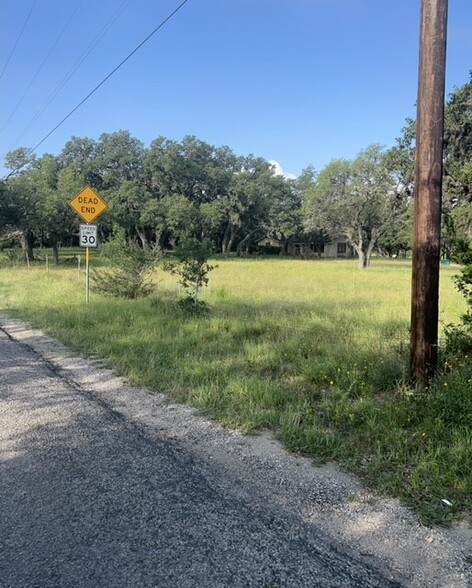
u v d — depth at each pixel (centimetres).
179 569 260
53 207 4062
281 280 2212
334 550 279
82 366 705
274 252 8469
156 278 1872
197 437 445
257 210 7100
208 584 249
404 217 3591
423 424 434
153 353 738
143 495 339
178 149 6662
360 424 457
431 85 505
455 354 586
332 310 1162
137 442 433
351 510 322
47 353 788
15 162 5444
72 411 516
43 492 343
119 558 269
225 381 596
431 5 501
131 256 1406
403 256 8294
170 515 313
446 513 315
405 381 546
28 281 1967
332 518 312
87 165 5972
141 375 638
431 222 519
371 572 260
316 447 414
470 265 625
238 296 1497
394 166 3120
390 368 583
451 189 1980
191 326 940
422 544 285
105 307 1160
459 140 2241
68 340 865
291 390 564
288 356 714
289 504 329
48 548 279
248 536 291
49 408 525
